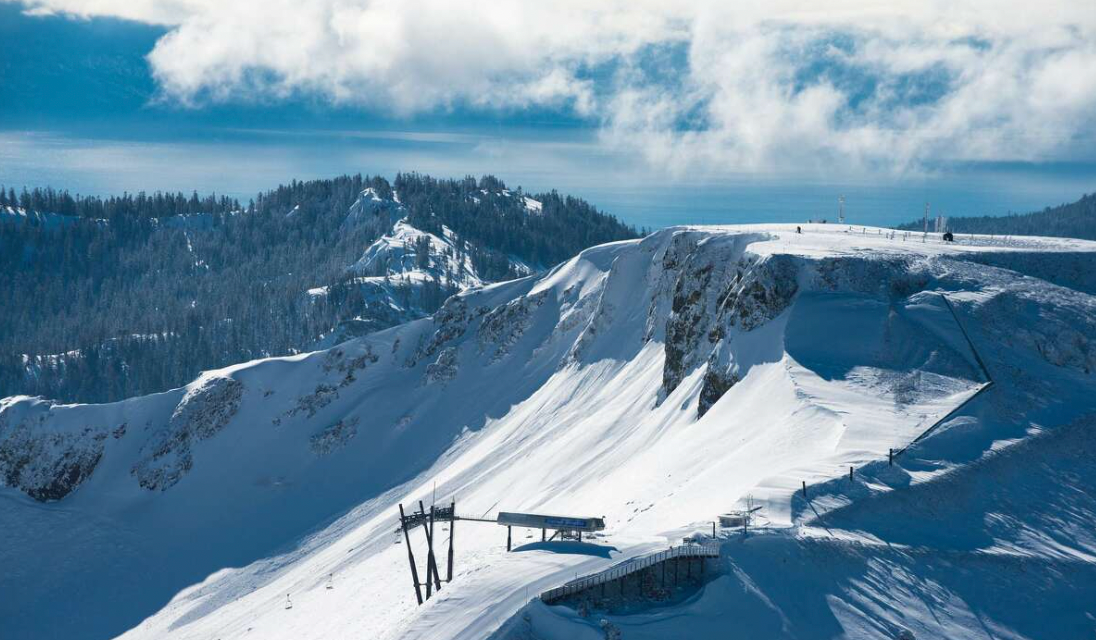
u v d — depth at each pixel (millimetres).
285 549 151500
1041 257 113938
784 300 105625
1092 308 102750
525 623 50188
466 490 135125
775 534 60188
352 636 75062
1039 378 90312
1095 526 70625
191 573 153250
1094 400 88062
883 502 66875
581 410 146375
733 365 104000
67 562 156625
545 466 128125
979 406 83062
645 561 55656
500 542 100125
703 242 132875
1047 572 63750
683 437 96688
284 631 98000
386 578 101562
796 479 68562
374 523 142250
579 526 62219
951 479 71188
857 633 54344
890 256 109750
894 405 84125
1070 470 77125
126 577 153000
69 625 143000
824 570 58750
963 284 105250
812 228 146875
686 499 74812
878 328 96688
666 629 51719
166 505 169250
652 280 163125
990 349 93000
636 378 145250
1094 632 59719
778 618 54062
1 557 157375
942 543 64500
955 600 59656
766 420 86625
